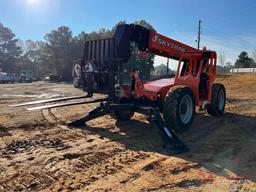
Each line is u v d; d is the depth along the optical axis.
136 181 5.10
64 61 65.19
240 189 4.83
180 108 8.07
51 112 12.19
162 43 9.34
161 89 8.52
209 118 10.95
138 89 8.55
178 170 5.63
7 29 93.06
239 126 9.62
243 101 16.64
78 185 4.92
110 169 5.62
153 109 7.38
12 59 93.12
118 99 8.37
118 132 8.56
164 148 6.93
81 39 66.19
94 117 9.00
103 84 8.62
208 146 7.32
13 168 5.63
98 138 7.87
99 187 4.85
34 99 18.30
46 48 68.69
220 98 11.48
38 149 6.83
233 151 6.89
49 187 4.85
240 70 58.31
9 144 7.23
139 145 7.28
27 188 4.82
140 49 8.79
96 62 8.74
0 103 15.87
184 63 10.04
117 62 8.23
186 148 6.96
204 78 10.14
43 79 67.56
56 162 5.95
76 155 6.39
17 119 10.57
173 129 8.02
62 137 7.93
